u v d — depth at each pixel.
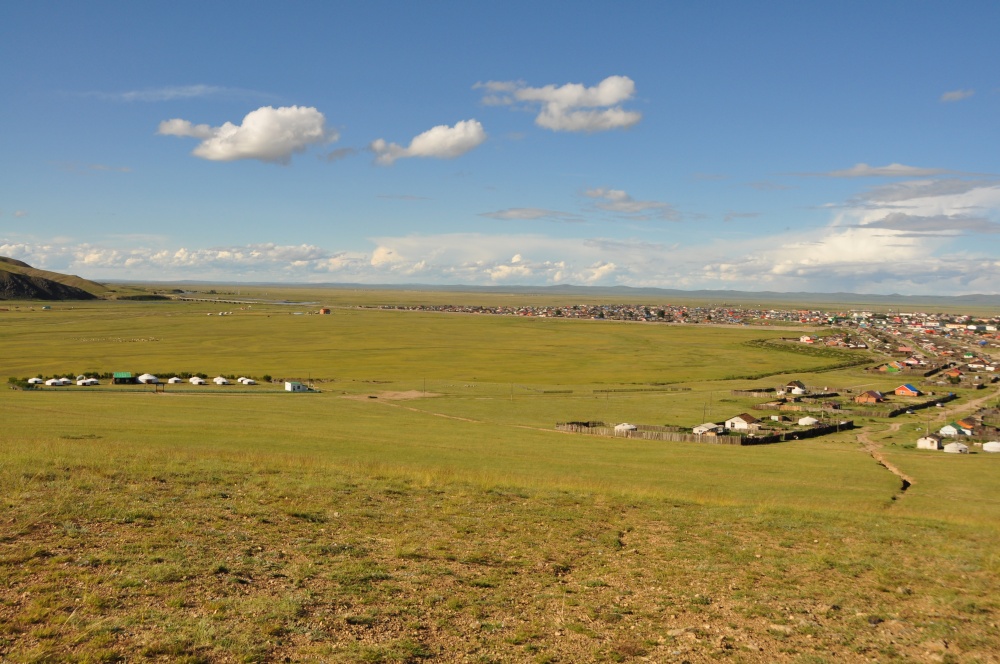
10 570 15.76
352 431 64.81
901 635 15.12
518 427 80.56
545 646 13.88
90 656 12.05
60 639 12.63
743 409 106.62
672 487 40.47
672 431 82.88
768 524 25.89
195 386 115.00
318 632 13.79
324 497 25.80
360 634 13.88
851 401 120.88
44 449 34.16
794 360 187.75
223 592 15.52
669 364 172.12
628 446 66.56
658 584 18.16
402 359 171.12
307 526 21.67
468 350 194.88
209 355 169.00
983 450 78.94
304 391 111.44
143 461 30.97
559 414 95.38
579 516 25.59
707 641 14.41
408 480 31.03
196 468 29.89
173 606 14.48
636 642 14.25
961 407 121.12
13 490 22.69
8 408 67.88
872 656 13.99
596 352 196.12
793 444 77.50
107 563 16.72
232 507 23.09
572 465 49.34
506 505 26.72
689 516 26.75
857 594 17.83
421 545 20.50
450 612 15.38
